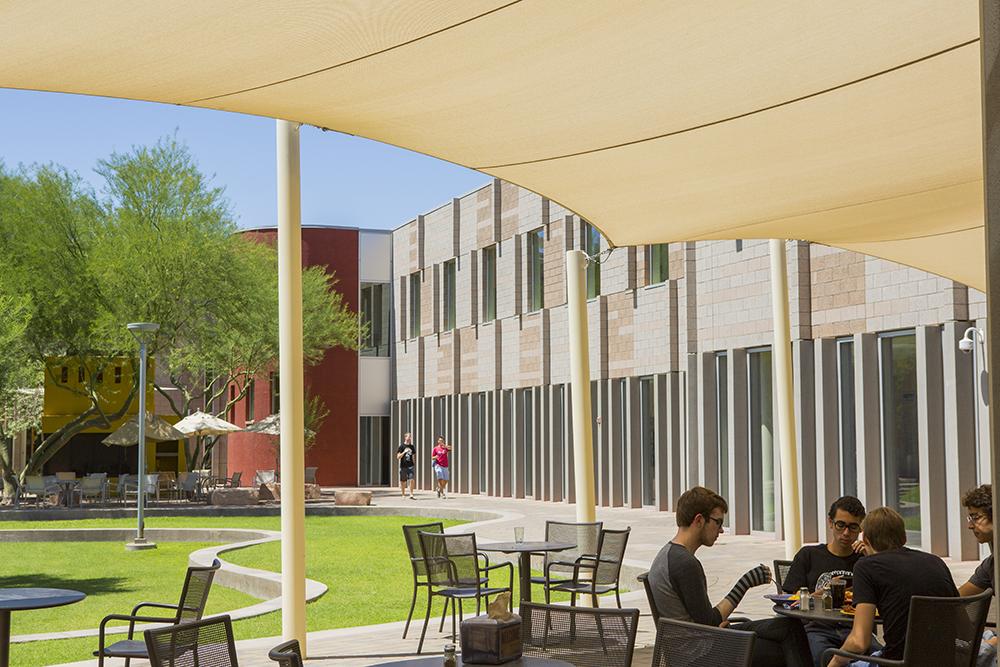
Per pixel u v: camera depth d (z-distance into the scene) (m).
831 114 6.17
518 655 4.63
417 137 6.63
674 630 4.94
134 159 35.06
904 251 10.55
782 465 12.22
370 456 46.53
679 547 5.87
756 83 5.70
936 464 15.16
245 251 38.16
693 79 5.61
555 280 30.86
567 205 8.26
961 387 14.80
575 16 4.78
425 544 9.84
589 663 5.24
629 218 8.71
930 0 4.68
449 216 38.81
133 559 19.58
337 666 8.65
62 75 5.27
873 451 16.56
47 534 23.55
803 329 17.88
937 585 5.63
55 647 10.32
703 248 20.69
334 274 45.81
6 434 35.59
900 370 16.27
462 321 37.41
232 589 15.21
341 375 45.69
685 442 23.30
